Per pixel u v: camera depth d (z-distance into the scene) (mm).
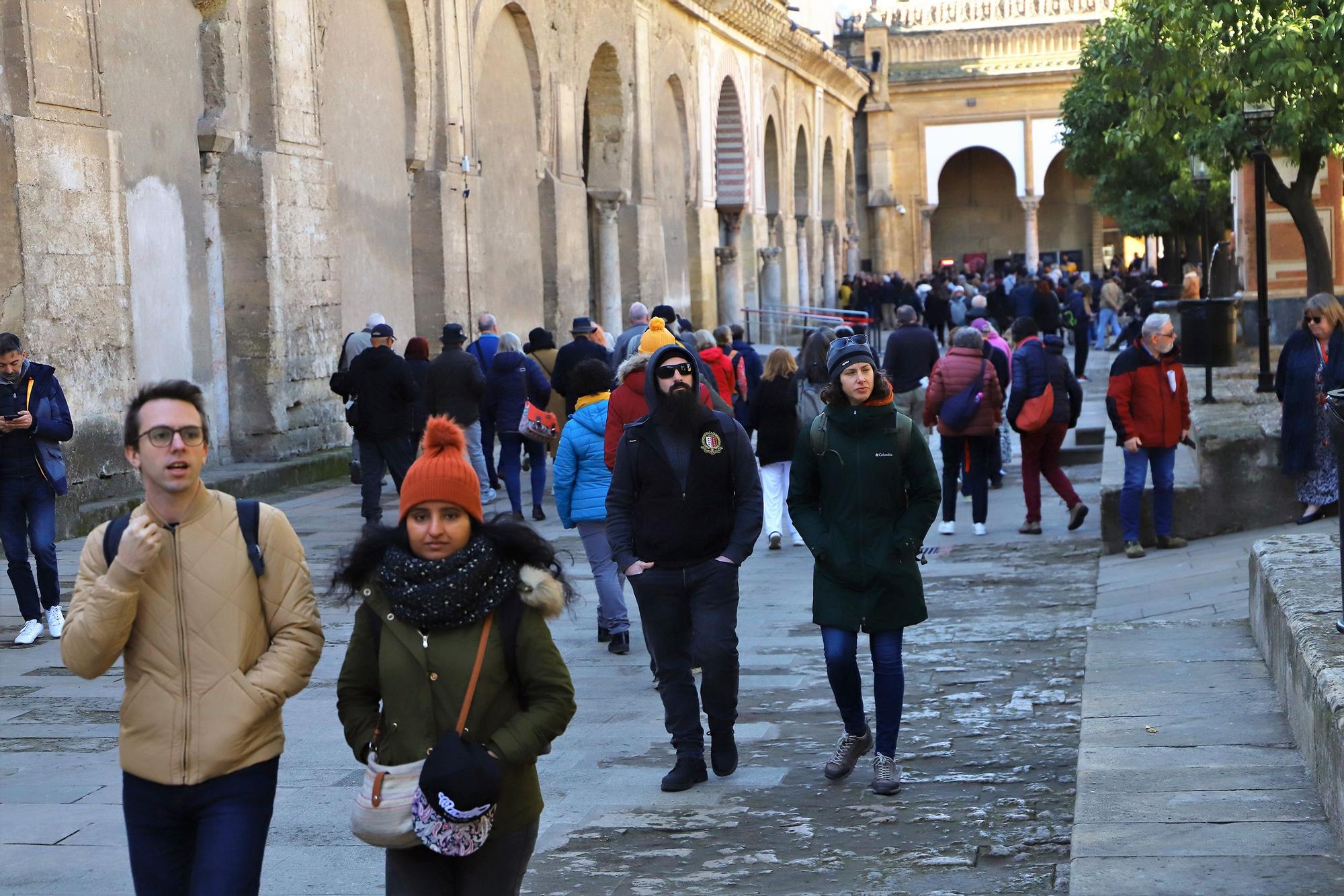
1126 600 9992
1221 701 6539
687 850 5539
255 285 16922
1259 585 7492
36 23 13250
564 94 26891
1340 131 15320
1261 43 14594
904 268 57375
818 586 6320
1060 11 55625
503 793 3729
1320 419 11148
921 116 56562
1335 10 14375
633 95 30672
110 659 3697
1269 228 22234
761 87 41906
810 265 49344
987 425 13281
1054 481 13367
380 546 3795
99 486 13984
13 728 7371
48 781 6461
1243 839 4777
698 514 6352
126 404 14453
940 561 12211
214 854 3682
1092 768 5672
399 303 21078
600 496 8938
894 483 6199
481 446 15875
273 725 3836
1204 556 10938
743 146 39781
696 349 13430
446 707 3678
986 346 17844
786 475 12891
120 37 14789
